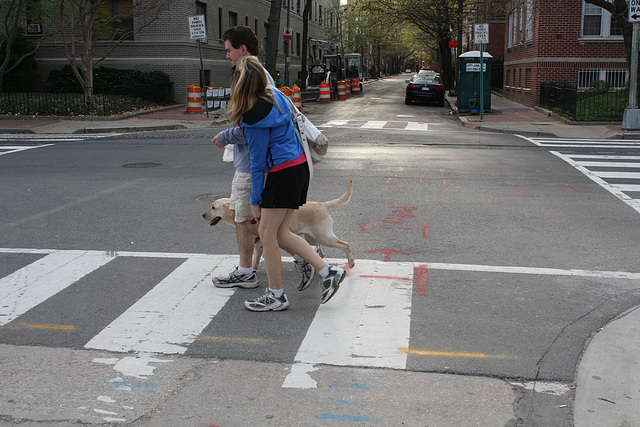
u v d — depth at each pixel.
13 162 12.43
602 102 21.34
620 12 20.41
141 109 23.66
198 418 3.39
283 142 4.50
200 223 7.69
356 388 3.70
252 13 36.22
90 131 18.22
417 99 31.00
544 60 25.67
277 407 3.49
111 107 21.73
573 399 3.58
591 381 3.74
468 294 5.26
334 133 18.09
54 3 23.14
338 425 3.31
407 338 4.38
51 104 21.44
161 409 3.48
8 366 3.99
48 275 5.77
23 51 26.50
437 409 3.47
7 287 5.45
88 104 21.50
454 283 5.53
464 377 3.83
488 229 7.42
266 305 4.88
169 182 10.33
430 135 17.70
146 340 4.38
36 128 18.34
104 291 5.36
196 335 4.46
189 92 23.58
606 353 4.09
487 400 3.57
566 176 10.95
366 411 3.45
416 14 35.19
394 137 17.12
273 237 4.72
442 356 4.11
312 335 4.44
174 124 19.48
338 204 5.41
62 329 4.56
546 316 4.79
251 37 4.61
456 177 10.86
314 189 9.82
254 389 3.69
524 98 28.91
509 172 11.35
